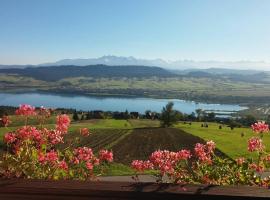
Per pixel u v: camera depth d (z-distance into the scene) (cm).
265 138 6919
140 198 287
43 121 621
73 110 15275
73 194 294
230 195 275
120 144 9256
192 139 9906
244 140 9138
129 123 14925
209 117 17700
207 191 281
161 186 293
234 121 15425
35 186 298
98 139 10050
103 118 15888
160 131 11788
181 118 15338
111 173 3850
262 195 273
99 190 290
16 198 300
